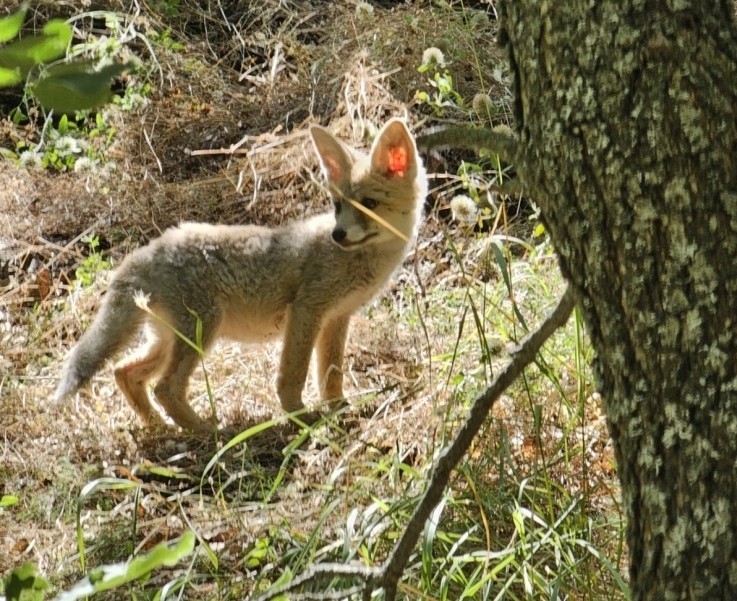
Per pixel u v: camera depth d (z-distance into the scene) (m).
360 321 11.71
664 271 4.20
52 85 2.16
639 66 4.08
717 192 4.10
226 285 10.64
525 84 4.46
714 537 4.24
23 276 12.93
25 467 9.35
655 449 4.36
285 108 15.53
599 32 4.14
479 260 10.36
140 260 10.47
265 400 10.66
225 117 15.38
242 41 16.84
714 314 4.16
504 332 8.66
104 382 11.23
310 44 16.86
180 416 10.26
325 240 10.67
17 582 2.91
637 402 4.38
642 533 4.52
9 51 2.18
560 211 4.45
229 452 9.70
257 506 8.14
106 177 14.13
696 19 4.07
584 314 4.54
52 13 16.83
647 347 4.29
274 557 7.46
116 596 7.23
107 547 8.02
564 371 8.93
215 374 11.14
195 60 16.48
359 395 10.40
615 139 4.17
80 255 13.04
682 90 4.06
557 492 7.93
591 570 7.00
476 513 7.69
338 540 7.39
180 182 14.46
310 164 13.78
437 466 5.05
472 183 11.77
